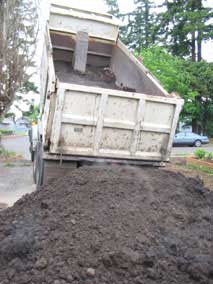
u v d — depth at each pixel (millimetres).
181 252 2668
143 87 5574
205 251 2709
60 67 6559
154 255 2561
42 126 4852
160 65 15961
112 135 4473
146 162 4688
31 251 2598
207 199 3758
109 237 2686
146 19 26953
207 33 19391
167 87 16031
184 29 19219
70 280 2318
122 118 4441
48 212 3174
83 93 4230
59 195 3479
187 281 2428
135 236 2736
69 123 4285
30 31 6852
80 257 2488
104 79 6461
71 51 6734
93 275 2357
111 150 4512
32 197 3717
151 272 2430
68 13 6551
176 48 20719
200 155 9109
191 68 17984
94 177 3658
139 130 4527
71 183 3611
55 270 2389
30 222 3088
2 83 6812
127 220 2920
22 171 7848
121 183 3535
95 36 6707
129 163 4625
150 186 3590
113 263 2453
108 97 4328
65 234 2736
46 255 2535
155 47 16812
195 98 18516
